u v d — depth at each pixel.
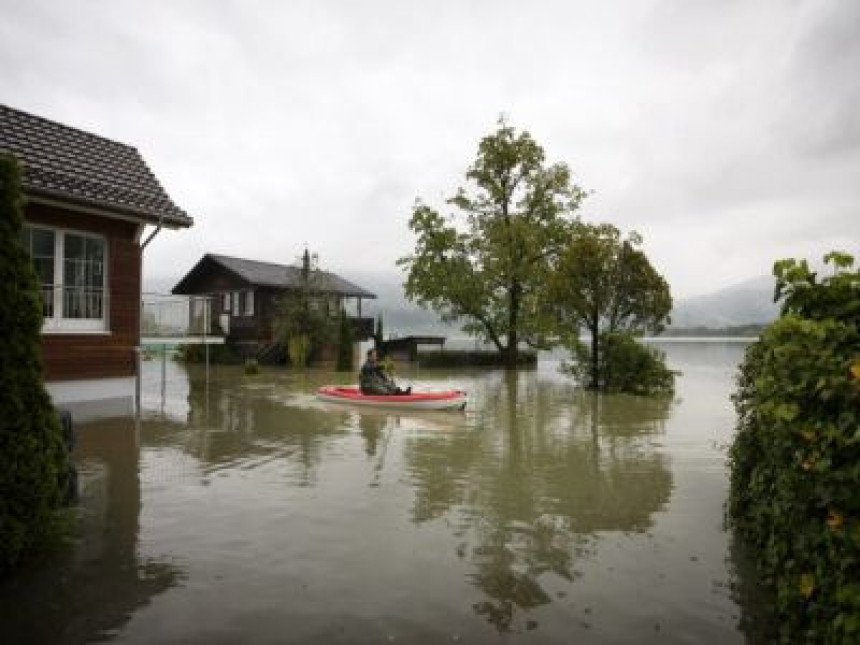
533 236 27.41
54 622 3.77
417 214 29.95
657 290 17.44
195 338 18.66
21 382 4.38
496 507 6.35
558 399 16.50
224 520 5.79
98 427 11.19
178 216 13.27
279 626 3.74
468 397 17.05
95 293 12.55
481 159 29.17
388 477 7.61
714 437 10.67
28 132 12.12
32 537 4.49
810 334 3.27
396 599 4.13
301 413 13.23
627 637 3.65
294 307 28.48
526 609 4.00
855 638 2.60
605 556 4.96
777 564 3.81
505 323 29.50
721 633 3.70
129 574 4.49
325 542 5.21
